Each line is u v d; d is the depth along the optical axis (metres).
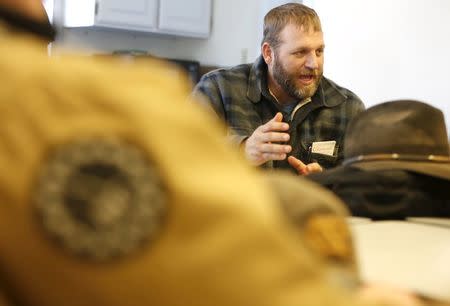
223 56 5.34
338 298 0.39
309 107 2.30
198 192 0.35
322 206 0.57
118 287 0.34
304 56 2.24
